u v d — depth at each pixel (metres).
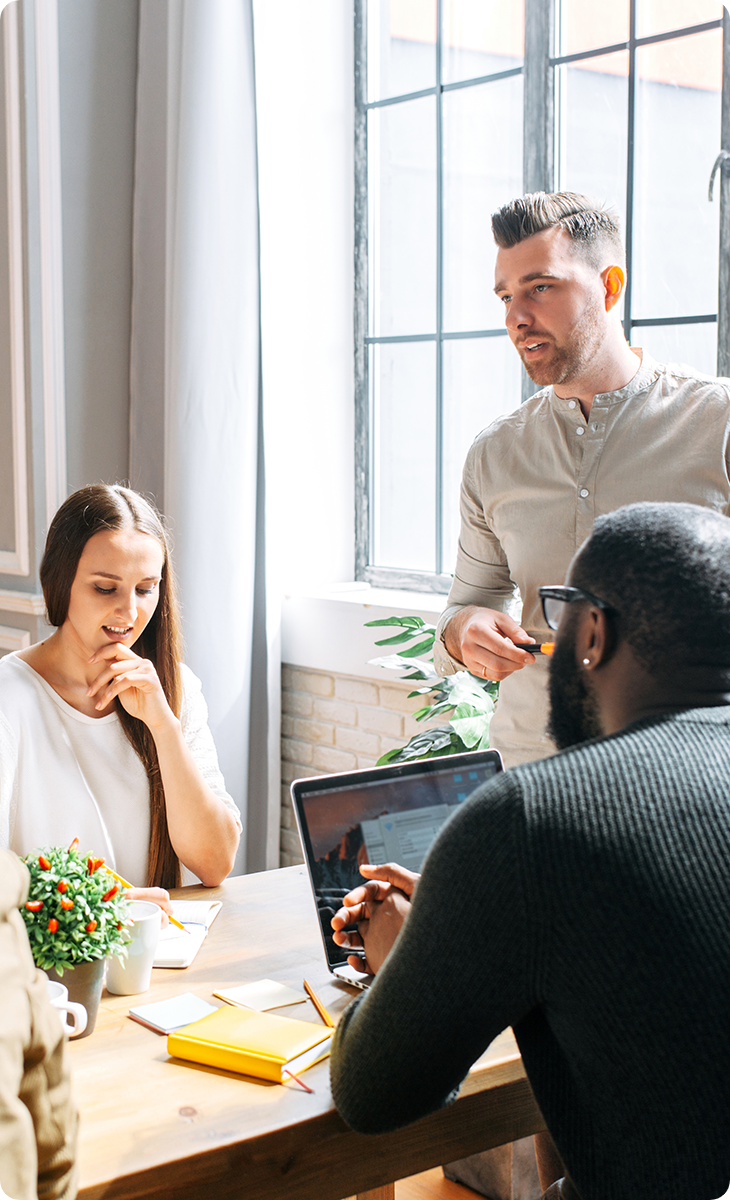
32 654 1.61
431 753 2.20
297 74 2.99
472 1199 2.12
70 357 3.10
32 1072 0.75
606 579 0.84
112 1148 0.91
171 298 2.90
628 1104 0.75
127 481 3.26
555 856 0.74
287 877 1.63
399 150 3.03
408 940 0.79
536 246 1.52
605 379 1.59
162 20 3.01
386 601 2.86
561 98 2.59
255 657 3.01
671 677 0.82
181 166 2.81
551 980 0.75
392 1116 0.82
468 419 2.90
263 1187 0.95
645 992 0.73
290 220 3.02
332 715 2.97
